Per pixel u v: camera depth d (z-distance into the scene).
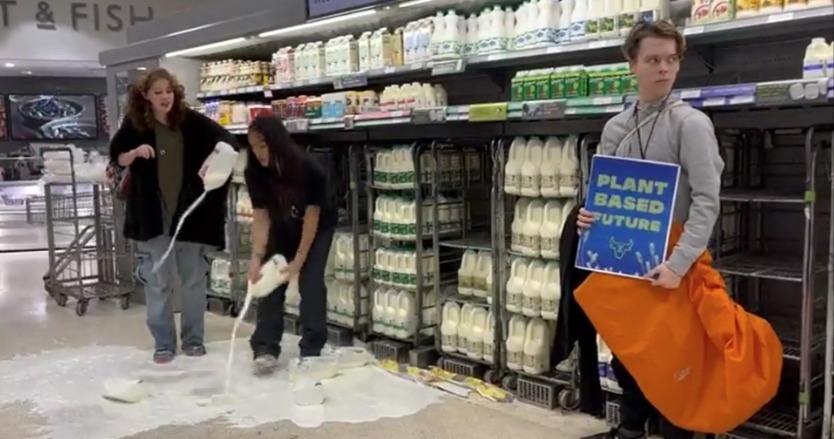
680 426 2.49
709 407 2.43
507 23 3.67
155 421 3.27
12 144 12.49
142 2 10.68
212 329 5.03
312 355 3.94
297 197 3.78
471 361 3.84
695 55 3.39
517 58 3.55
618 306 2.49
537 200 3.42
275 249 3.95
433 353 4.07
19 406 3.49
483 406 3.42
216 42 5.14
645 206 2.44
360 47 4.36
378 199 4.21
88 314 5.60
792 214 3.27
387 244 4.23
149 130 4.13
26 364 4.21
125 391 3.53
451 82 4.60
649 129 2.47
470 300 3.84
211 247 4.42
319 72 4.62
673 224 2.45
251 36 4.90
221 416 3.32
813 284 2.63
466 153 4.13
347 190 4.89
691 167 2.36
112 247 6.24
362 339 4.46
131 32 6.58
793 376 3.11
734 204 3.28
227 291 5.48
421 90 3.97
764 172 3.33
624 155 2.54
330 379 3.81
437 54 3.80
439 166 3.98
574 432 3.08
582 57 3.57
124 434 3.13
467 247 3.84
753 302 3.33
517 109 3.24
